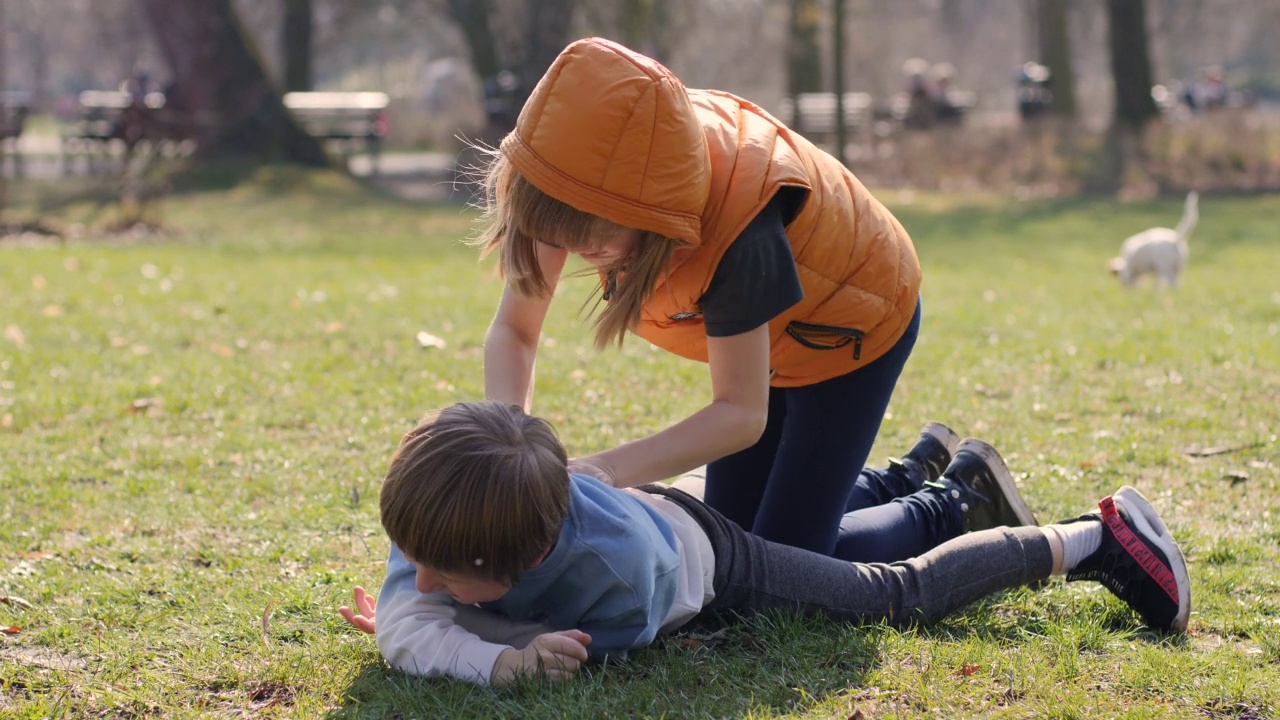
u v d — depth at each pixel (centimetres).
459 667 238
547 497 223
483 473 219
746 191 233
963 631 271
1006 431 459
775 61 3078
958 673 246
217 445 442
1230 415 480
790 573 263
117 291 824
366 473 406
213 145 1875
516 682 236
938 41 4712
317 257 1120
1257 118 1956
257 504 376
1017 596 289
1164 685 242
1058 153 1967
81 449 437
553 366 575
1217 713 232
